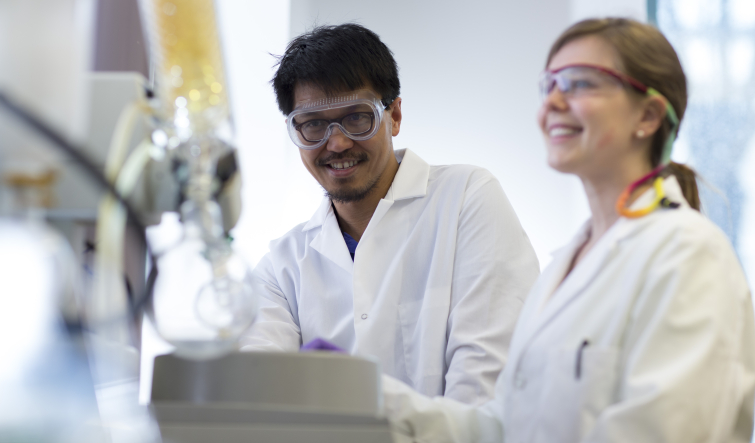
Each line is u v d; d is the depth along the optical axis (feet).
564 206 12.26
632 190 3.74
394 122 6.84
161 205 3.04
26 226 2.59
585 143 3.61
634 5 12.32
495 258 5.90
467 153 12.50
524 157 12.42
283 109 6.34
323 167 6.20
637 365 3.19
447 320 5.91
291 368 2.82
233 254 2.66
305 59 5.97
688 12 12.18
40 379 2.44
